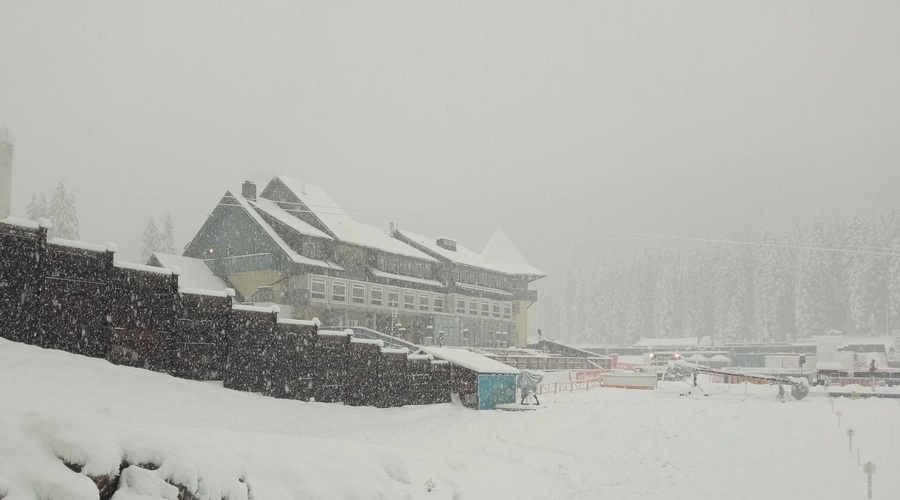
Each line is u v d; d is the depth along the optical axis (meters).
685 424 28.30
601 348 120.50
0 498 6.02
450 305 79.25
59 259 23.30
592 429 27.03
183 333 26.66
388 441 23.52
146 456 7.98
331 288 62.72
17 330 22.09
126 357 24.92
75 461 7.03
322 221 64.69
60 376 20.56
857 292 126.25
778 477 19.44
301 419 26.47
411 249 76.75
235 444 10.77
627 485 18.58
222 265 63.69
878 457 22.08
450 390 35.81
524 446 23.78
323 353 31.19
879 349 101.38
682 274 157.25
